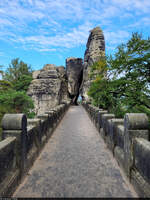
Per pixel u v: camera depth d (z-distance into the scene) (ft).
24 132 12.08
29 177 12.32
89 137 26.11
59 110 42.86
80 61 146.72
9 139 10.37
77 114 64.08
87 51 129.59
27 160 12.98
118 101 39.88
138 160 10.21
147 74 35.91
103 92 41.34
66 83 141.28
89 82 109.91
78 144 22.03
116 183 11.37
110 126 18.65
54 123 32.07
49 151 18.99
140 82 36.06
